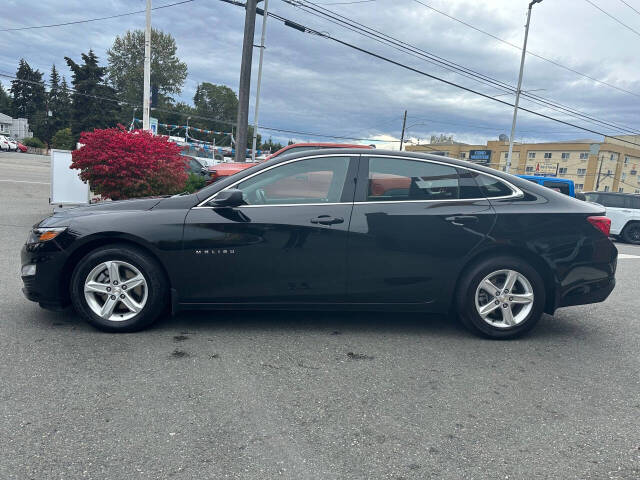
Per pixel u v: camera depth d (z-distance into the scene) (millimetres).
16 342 3631
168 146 9047
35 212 10805
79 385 2973
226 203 3797
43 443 2357
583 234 4074
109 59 78312
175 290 3879
